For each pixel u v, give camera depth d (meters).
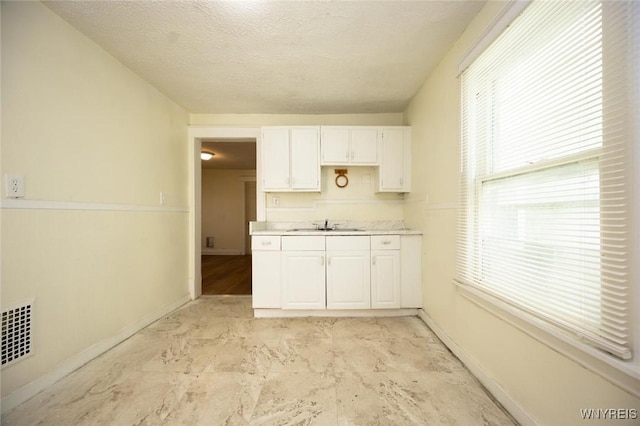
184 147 3.13
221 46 1.93
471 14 1.62
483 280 1.55
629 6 0.82
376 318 2.57
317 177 2.96
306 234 2.59
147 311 2.41
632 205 0.82
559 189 1.08
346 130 2.97
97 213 1.88
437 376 1.61
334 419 1.27
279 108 3.11
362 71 2.30
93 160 1.86
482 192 1.59
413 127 2.85
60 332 1.60
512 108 1.34
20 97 1.41
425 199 2.49
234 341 2.08
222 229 7.16
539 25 1.14
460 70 1.77
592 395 0.91
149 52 1.99
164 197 2.71
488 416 1.29
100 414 1.30
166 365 1.74
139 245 2.32
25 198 1.42
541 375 1.13
